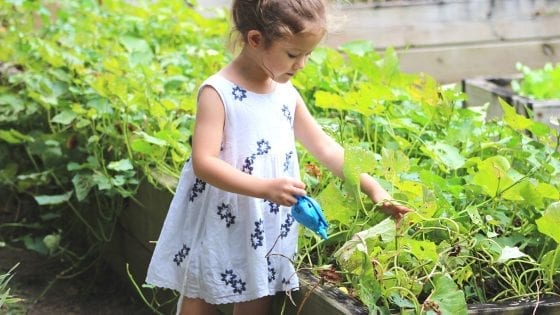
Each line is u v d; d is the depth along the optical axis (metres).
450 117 3.36
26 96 4.07
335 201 2.56
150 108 3.42
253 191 2.34
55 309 3.53
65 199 3.61
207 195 2.49
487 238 2.52
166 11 4.86
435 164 3.11
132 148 3.33
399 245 2.40
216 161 2.38
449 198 2.78
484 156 3.14
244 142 2.45
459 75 6.11
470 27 6.09
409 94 3.47
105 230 3.71
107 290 3.70
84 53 4.15
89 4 4.97
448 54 6.08
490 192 2.64
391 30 5.94
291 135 2.55
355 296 2.35
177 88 3.83
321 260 2.62
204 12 5.58
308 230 2.66
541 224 2.35
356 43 3.99
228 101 2.43
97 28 4.65
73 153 3.82
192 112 3.51
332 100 3.11
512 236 2.65
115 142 3.56
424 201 2.45
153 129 3.51
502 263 2.52
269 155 2.47
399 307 2.29
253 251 2.45
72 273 3.83
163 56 4.27
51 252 3.79
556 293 2.45
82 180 3.53
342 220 2.57
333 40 5.80
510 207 2.75
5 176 4.09
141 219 3.43
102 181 3.42
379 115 3.35
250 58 2.46
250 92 2.47
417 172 2.97
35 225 3.97
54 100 3.81
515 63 6.20
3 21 4.83
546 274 2.45
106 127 3.56
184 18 4.82
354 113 3.46
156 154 3.27
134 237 3.53
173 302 3.23
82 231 3.96
